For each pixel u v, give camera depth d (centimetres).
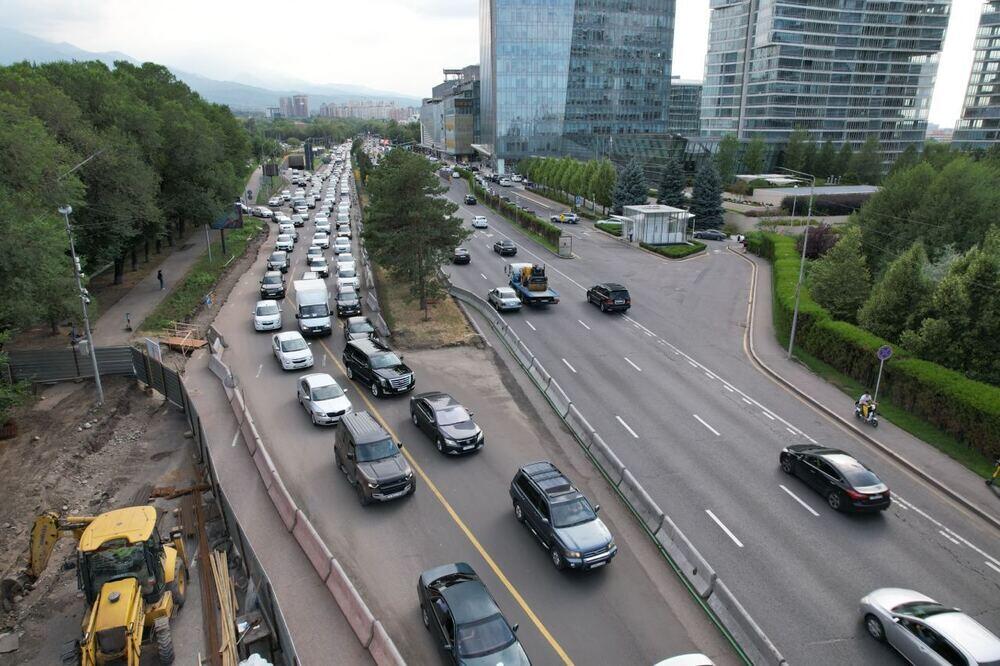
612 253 6394
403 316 4128
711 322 4125
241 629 1468
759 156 12038
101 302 4428
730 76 16725
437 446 2405
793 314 3672
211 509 2022
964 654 1346
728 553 1842
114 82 5112
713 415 2764
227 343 3647
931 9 15938
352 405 2811
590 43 14138
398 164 4728
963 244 4791
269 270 5534
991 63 14188
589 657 1439
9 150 2806
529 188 11638
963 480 2259
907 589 1666
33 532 1672
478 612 1387
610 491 2138
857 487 2000
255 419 2667
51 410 2850
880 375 2702
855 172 11531
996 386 2838
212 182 5862
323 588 1652
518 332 3847
